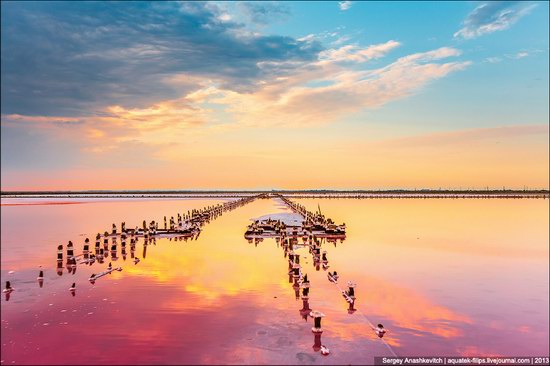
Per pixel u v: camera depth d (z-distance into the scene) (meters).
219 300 18.67
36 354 12.96
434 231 49.03
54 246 36.69
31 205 117.25
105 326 15.34
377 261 29.53
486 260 30.45
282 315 16.67
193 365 12.17
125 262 28.53
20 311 17.16
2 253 32.72
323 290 20.80
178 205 119.62
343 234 44.34
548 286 22.80
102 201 151.62
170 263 28.02
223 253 32.44
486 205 111.50
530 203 122.75
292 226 46.25
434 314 17.58
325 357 12.73
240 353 12.94
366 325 15.86
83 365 12.23
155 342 13.83
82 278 23.39
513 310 18.42
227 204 92.75
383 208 97.62
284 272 25.02
